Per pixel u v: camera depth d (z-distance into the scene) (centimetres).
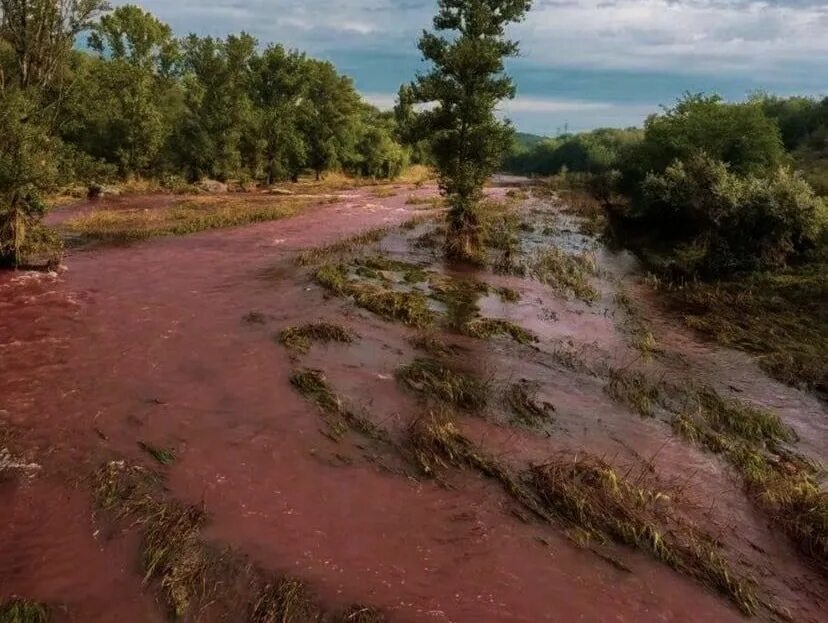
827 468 1024
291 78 5691
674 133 3472
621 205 3844
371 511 841
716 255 2278
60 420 1038
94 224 2945
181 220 3145
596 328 1702
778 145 3266
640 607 701
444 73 2477
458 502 872
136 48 5219
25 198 1992
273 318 1614
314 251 2406
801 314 1814
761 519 883
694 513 880
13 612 622
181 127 5188
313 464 944
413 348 1459
